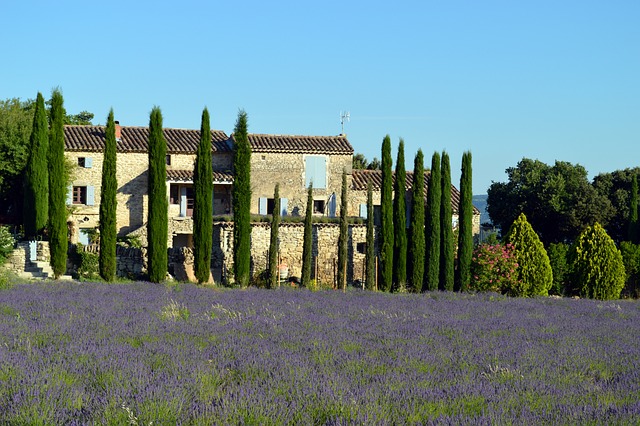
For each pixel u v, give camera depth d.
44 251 32.28
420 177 34.38
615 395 9.80
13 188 38.16
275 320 16.92
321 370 10.53
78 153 38.84
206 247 31.34
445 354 12.73
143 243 39.16
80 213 38.41
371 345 13.48
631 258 36.44
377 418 7.85
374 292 29.41
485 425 7.78
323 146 41.94
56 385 8.73
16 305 18.23
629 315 23.12
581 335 16.62
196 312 18.11
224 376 10.16
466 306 23.80
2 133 37.97
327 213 41.66
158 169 30.77
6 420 7.54
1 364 9.97
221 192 41.50
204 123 31.72
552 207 51.03
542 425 7.97
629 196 53.34
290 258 35.56
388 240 33.75
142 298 21.66
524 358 12.66
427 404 8.62
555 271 33.78
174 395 8.48
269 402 8.37
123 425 7.52
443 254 34.25
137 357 11.11
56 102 30.00
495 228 55.69
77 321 15.30
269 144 41.12
